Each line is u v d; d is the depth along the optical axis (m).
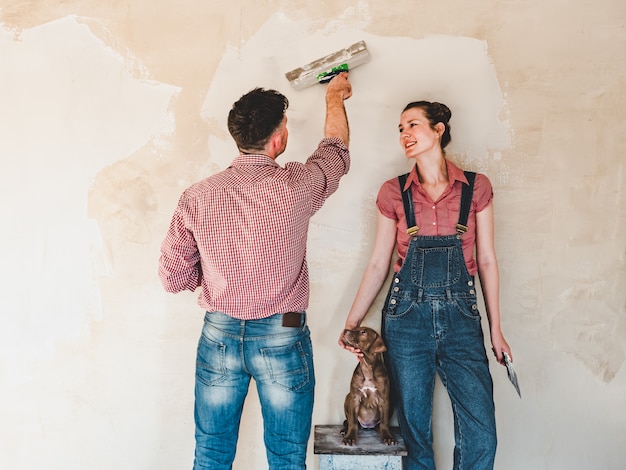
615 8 2.21
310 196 1.82
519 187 2.25
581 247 2.27
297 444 1.93
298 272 1.88
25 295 2.36
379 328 2.30
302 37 2.25
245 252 1.79
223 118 2.29
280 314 1.87
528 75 2.23
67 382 2.37
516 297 2.28
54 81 2.32
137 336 2.35
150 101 2.30
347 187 2.28
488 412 2.07
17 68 2.32
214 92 2.28
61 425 2.38
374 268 2.21
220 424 1.96
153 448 2.37
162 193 2.32
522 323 2.29
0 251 2.34
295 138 2.27
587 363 2.30
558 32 2.22
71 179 2.33
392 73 2.25
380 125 2.26
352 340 2.08
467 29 2.22
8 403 2.38
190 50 2.28
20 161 2.34
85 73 2.31
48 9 2.31
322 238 2.30
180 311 2.34
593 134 2.24
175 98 2.29
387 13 2.23
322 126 2.27
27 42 2.32
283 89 2.27
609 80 2.22
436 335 2.06
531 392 2.31
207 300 1.90
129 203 2.33
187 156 2.30
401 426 2.18
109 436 2.38
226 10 2.27
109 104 2.31
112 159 2.32
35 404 2.38
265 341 1.86
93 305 2.35
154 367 2.35
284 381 1.88
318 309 2.32
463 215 2.06
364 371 2.13
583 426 2.32
